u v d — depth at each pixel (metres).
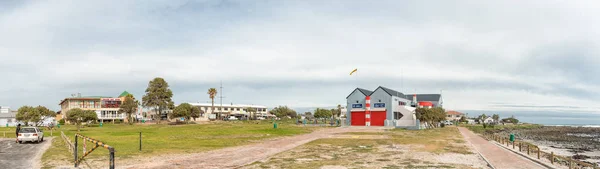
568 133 105.25
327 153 27.66
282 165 21.44
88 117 69.19
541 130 123.06
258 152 28.27
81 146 30.84
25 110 80.25
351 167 20.81
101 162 21.62
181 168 20.14
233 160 23.52
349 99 95.19
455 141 41.91
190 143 35.66
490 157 26.97
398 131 62.38
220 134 49.88
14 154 25.33
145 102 100.75
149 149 29.20
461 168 21.19
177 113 96.06
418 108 80.06
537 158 27.50
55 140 38.44
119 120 121.94
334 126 83.94
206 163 22.08
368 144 35.53
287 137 45.38
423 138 45.50
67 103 126.56
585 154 44.12
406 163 22.69
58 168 19.25
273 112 150.75
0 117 111.81
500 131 98.75
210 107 151.12
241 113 164.62
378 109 90.06
